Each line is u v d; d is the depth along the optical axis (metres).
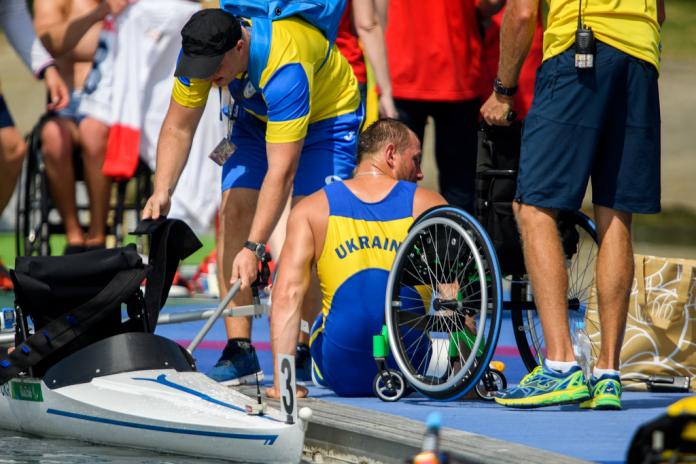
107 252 17.67
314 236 19.03
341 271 19.00
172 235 18.38
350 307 19.03
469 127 30.14
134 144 33.50
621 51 17.45
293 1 19.48
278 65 18.86
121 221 34.00
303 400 18.08
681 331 20.20
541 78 17.81
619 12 17.52
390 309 18.80
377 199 19.27
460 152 30.27
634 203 17.67
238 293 20.59
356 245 19.02
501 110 19.12
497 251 19.70
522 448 14.19
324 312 19.38
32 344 17.16
